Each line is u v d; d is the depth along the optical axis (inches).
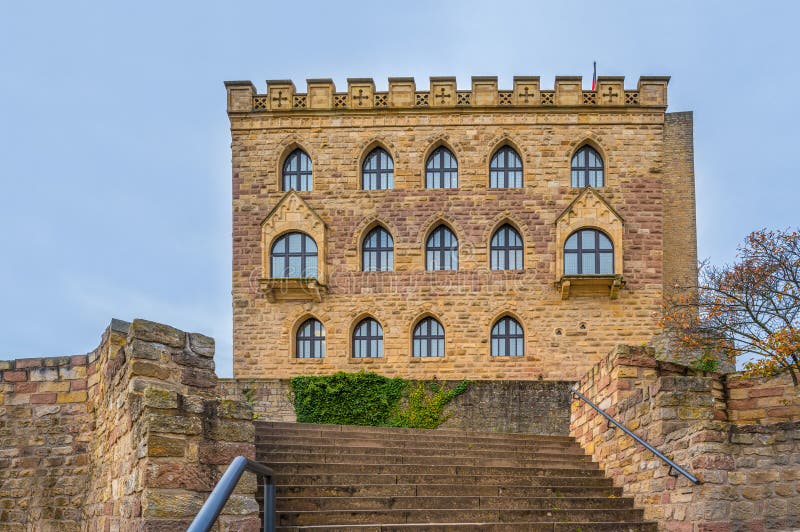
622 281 1371.8
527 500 551.5
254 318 1405.0
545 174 1429.6
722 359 1106.7
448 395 1221.1
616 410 622.8
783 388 701.9
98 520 562.9
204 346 487.2
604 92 1445.6
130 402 436.5
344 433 699.4
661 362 659.4
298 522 477.7
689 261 1515.7
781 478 478.6
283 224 1416.1
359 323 1418.6
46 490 646.5
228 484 211.6
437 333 1407.5
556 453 700.0
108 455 535.2
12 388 667.4
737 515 470.0
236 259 1422.2
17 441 658.2
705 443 476.7
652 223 1409.9
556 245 1398.9
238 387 1278.3
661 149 1429.6
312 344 1409.9
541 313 1387.8
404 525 477.1
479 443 722.8
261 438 640.4
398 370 1380.4
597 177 1444.4
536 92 1448.1
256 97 1464.1
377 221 1425.9
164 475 385.4
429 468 604.4
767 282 1050.7
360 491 538.3
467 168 1434.5
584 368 1369.3
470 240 1412.4
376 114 1449.3
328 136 1450.5
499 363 1375.5
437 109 1445.6
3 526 645.9
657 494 532.4
